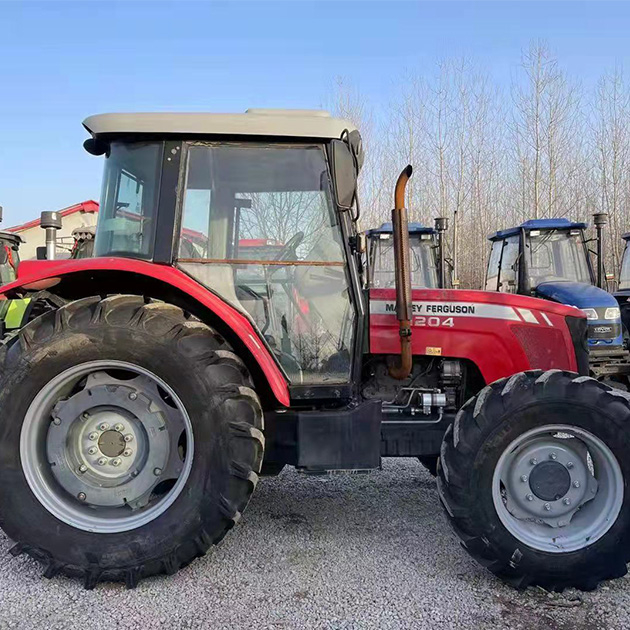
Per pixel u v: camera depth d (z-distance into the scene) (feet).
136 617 7.50
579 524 8.63
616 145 55.16
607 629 7.30
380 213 59.41
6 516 8.30
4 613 7.61
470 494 8.39
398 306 9.61
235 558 9.14
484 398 8.68
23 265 16.22
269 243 9.30
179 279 8.77
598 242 27.14
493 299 10.38
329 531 10.21
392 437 9.70
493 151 61.77
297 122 9.03
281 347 9.36
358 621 7.41
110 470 8.67
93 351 8.34
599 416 8.46
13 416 8.36
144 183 9.12
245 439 8.32
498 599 8.00
